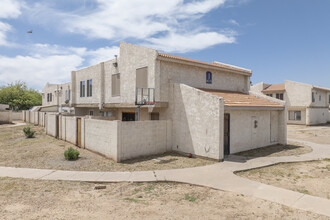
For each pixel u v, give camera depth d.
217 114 10.86
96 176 8.72
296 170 9.62
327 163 10.82
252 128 13.88
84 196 6.86
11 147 14.92
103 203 6.33
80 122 14.62
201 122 11.62
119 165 10.35
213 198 6.66
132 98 15.17
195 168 9.72
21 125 29.31
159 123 12.78
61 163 10.73
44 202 6.39
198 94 11.78
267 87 38.38
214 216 5.54
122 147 11.14
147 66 13.62
